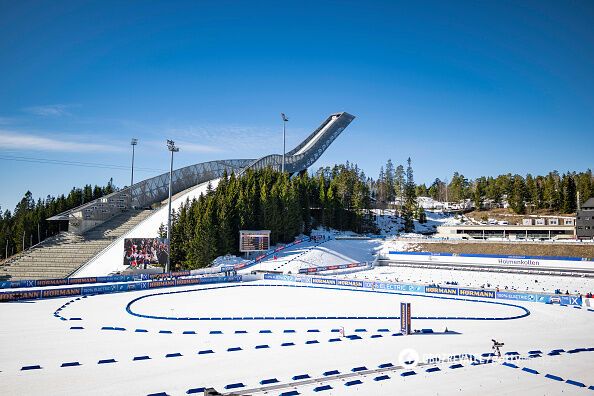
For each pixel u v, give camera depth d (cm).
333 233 12131
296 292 6219
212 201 9169
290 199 10594
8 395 2053
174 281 6850
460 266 8725
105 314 4384
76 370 2466
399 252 9531
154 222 9812
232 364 2614
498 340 3303
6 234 11556
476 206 17912
